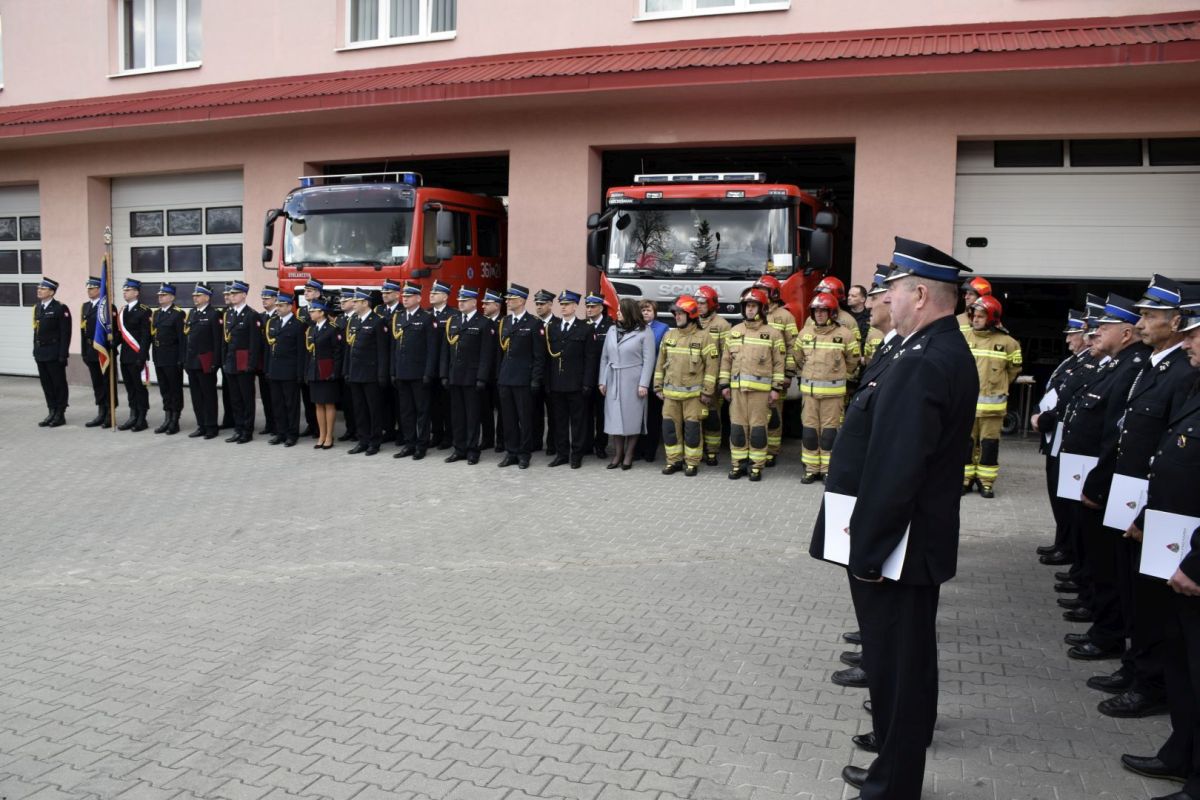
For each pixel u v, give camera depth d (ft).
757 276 36.01
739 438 33.06
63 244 60.03
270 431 42.91
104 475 34.24
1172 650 13.25
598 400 37.04
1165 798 12.51
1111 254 38.99
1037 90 38.01
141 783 13.07
